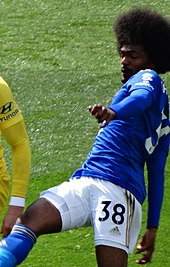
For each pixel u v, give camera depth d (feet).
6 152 56.29
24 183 33.17
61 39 82.43
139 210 31.37
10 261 28.78
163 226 45.80
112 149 31.19
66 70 74.13
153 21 32.42
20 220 30.07
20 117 33.42
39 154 56.34
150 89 29.81
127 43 32.58
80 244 43.62
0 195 33.71
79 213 30.50
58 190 30.81
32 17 88.07
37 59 77.10
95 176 30.96
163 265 41.78
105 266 30.37
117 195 30.63
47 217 29.99
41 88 69.62
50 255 42.42
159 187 32.45
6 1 92.84
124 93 30.42
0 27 85.46
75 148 57.62
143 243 32.24
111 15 88.48
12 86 70.03
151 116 31.32
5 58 77.25
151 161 32.63
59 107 65.36
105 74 73.15
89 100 67.15
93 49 79.82
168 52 32.58
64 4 91.61
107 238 30.37
